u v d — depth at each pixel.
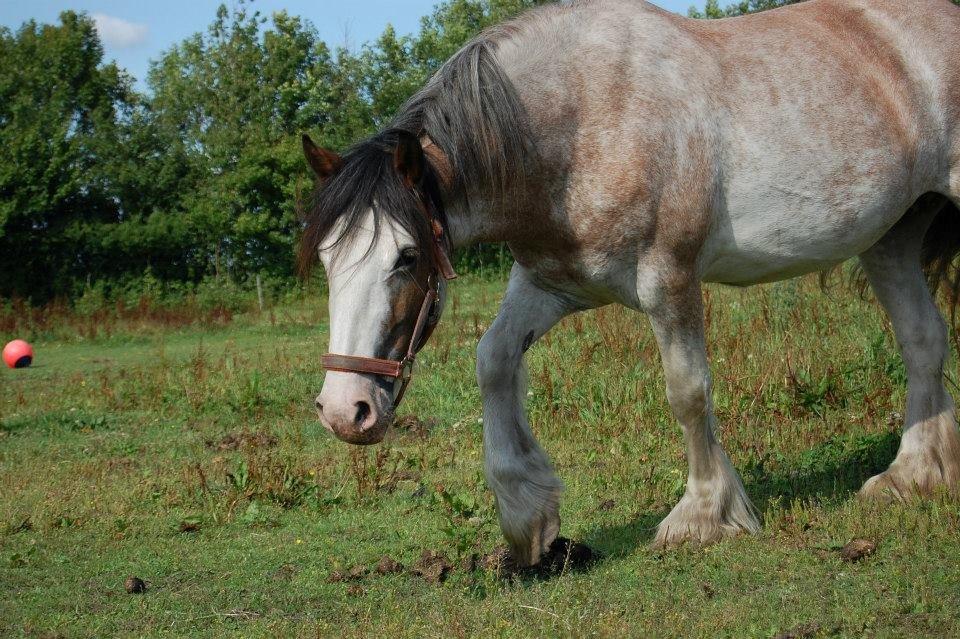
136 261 28.92
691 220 3.43
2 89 30.38
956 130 4.02
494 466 3.54
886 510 3.87
